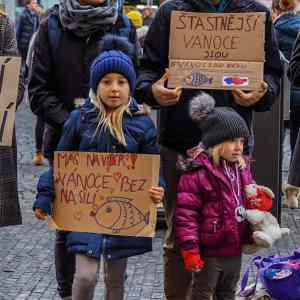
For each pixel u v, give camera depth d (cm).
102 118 424
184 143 446
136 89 441
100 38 479
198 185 416
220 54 432
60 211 426
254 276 567
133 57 462
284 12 807
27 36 1480
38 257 621
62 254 487
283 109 690
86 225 422
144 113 431
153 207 416
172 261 460
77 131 430
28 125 1307
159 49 445
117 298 440
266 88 431
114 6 483
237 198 417
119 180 418
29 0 1494
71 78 480
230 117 414
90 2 481
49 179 427
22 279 570
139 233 418
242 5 437
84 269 421
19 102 489
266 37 441
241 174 422
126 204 418
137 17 1091
